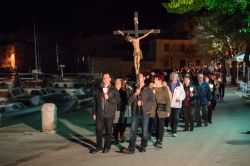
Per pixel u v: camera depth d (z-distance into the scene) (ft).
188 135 45.83
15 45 304.71
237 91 120.16
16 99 88.58
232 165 31.71
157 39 252.01
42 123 48.19
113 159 34.04
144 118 36.42
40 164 32.73
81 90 113.80
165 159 33.88
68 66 283.59
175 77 45.11
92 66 247.50
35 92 102.01
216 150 37.42
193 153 36.19
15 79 131.75
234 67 153.69
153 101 36.58
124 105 40.81
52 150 38.09
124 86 41.50
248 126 52.70
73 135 46.50
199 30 185.57
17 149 38.65
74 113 71.46
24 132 48.16
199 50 210.79
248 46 91.25
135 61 48.57
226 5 65.92
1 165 32.55
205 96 52.90
